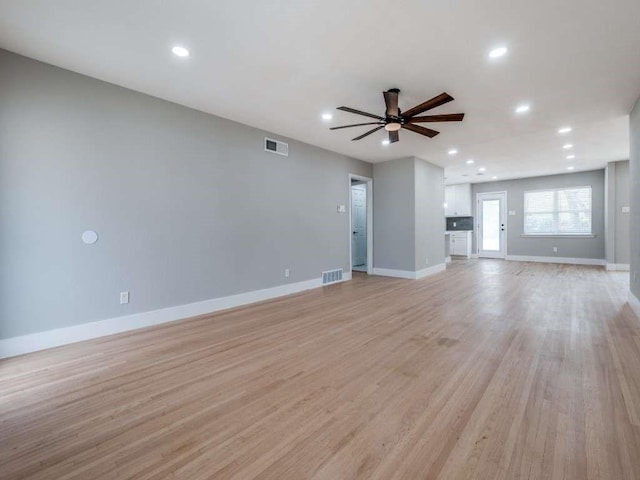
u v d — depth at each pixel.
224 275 4.11
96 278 3.04
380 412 1.81
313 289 5.31
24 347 2.66
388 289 5.29
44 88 2.74
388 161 6.59
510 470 1.36
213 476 1.35
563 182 8.57
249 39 2.42
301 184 5.17
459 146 5.46
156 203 3.46
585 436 1.58
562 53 2.61
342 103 3.62
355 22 2.22
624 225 7.04
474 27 2.28
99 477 1.35
